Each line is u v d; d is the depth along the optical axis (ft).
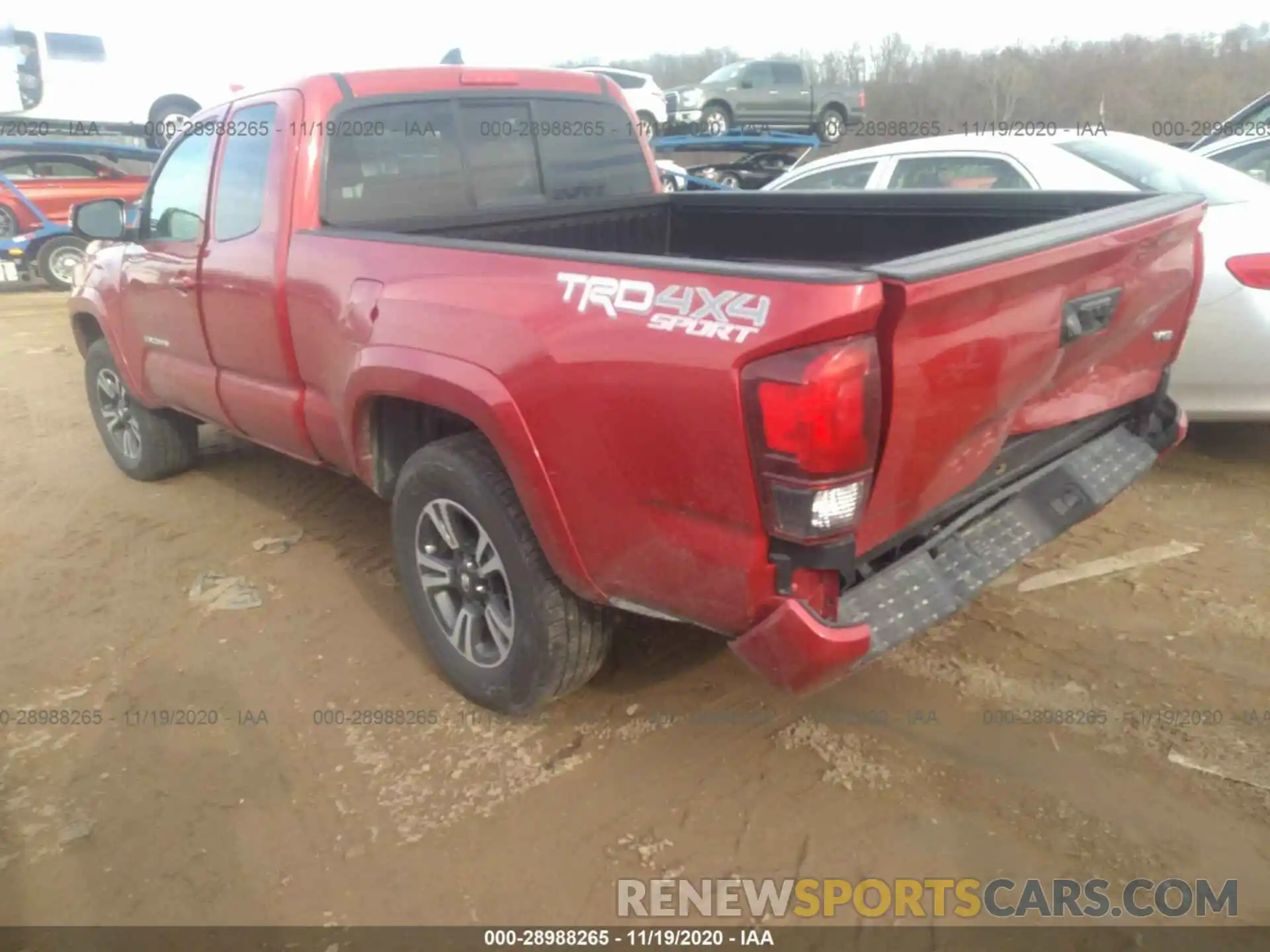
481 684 10.59
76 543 15.83
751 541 7.47
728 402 7.12
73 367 29.07
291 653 12.29
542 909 8.28
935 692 10.78
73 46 45.96
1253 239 14.06
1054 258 7.88
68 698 11.55
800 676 7.66
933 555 8.86
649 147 15.76
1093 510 10.02
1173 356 10.77
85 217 14.80
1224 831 8.65
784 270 7.01
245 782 9.98
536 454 8.68
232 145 12.80
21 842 9.29
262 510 16.76
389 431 11.21
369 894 8.52
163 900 8.54
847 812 9.12
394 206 12.44
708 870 8.57
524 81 13.64
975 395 7.80
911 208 12.94
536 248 8.86
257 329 12.35
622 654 11.71
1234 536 13.89
